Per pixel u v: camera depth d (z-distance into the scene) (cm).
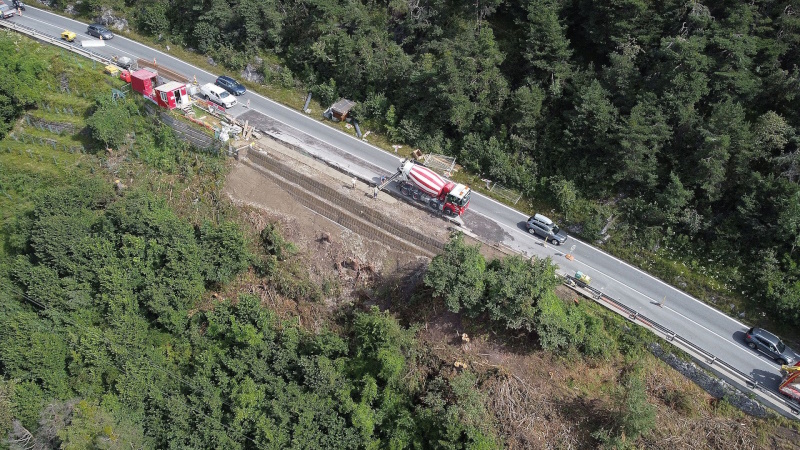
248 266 5400
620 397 4172
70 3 8644
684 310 4806
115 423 4416
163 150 6206
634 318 4644
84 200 5606
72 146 6338
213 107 6525
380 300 5141
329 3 6869
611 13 5778
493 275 4547
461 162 6088
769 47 5275
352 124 6631
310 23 7119
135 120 6400
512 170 5803
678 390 4372
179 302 5031
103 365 4734
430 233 5216
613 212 5403
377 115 6506
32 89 6669
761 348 4462
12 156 6319
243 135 6216
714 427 4191
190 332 5000
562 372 4497
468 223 5434
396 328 4553
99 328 4997
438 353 4669
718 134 5022
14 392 4566
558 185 5559
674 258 5109
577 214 5512
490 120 6069
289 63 7206
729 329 4678
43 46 7419
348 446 4306
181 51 7756
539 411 4341
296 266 5356
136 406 4647
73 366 4722
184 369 4934
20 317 4831
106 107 6266
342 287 5259
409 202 5584
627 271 5116
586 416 4269
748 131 5038
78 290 5050
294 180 5822
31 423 4616
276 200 5781
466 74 5928
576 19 6262
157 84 6681
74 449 4131
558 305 4553
